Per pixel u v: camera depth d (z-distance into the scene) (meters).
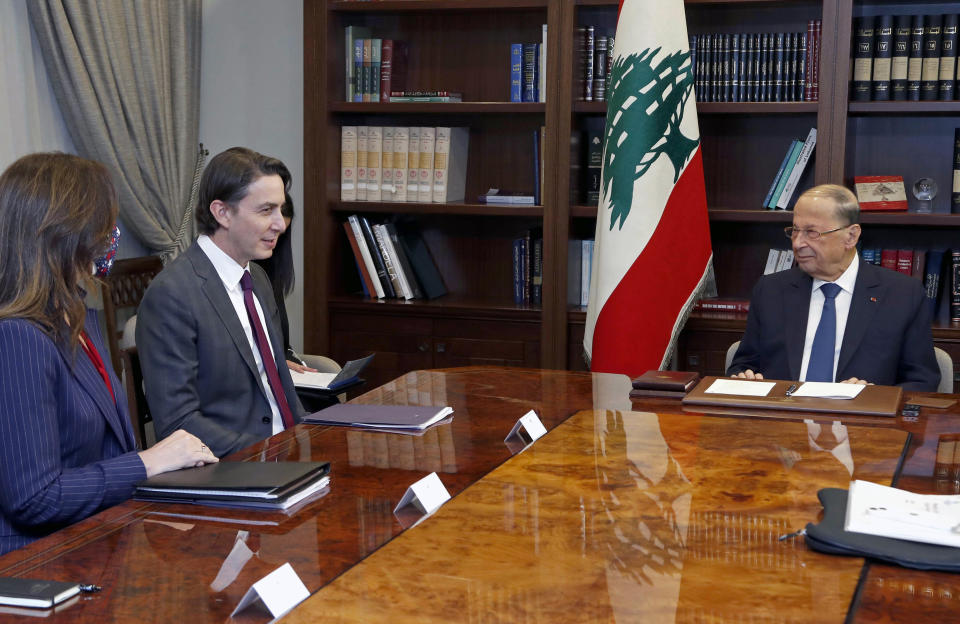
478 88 4.64
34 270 1.80
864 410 2.29
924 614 1.22
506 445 2.07
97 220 1.86
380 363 4.55
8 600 1.28
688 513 1.61
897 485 1.73
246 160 2.61
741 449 2.00
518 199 4.39
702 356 4.12
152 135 4.55
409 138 4.48
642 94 3.73
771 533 1.51
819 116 3.94
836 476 1.80
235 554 1.45
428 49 4.68
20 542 1.81
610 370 3.79
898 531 1.45
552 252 4.25
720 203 4.41
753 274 4.43
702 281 3.87
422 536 1.52
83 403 1.90
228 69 4.92
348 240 4.72
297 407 2.78
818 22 3.94
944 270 4.11
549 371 2.96
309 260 4.55
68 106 4.21
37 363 1.78
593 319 3.88
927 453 1.96
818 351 3.10
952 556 1.38
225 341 2.60
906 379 3.03
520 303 4.48
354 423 2.25
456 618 1.22
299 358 3.56
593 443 2.07
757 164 4.35
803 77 4.00
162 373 2.51
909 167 4.19
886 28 3.91
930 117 4.14
